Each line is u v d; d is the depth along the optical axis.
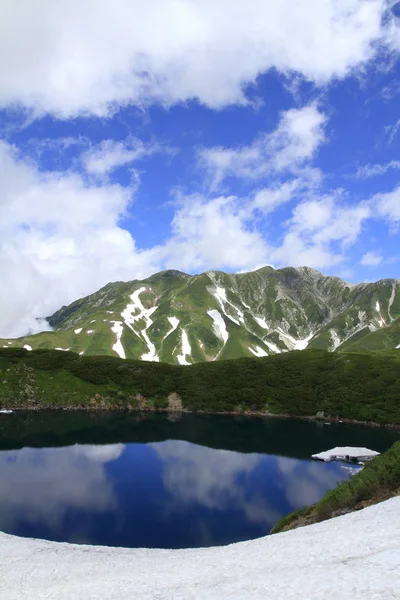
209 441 107.75
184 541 50.16
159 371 173.38
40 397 153.38
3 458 88.25
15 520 55.78
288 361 169.00
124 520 56.50
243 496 67.06
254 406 152.62
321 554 22.88
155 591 21.69
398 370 144.38
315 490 70.25
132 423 130.12
